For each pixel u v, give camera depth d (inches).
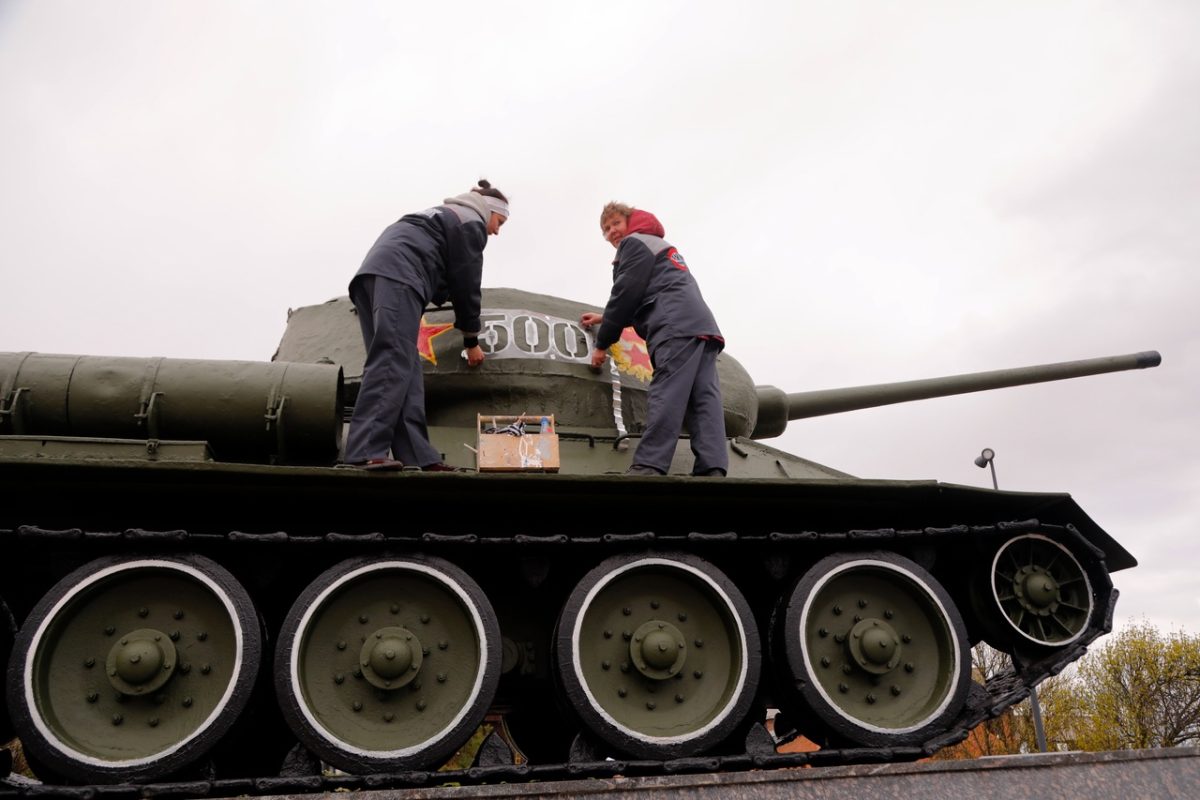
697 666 289.1
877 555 303.7
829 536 298.7
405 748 256.4
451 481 269.0
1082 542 312.8
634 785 237.3
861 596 306.3
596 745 275.1
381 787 250.5
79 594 250.1
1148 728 1539.1
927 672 301.1
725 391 409.7
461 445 341.7
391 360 307.6
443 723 263.6
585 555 297.4
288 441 302.5
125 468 249.4
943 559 339.6
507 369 365.4
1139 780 256.8
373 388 303.4
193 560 257.8
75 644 252.7
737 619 286.5
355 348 380.2
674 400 333.1
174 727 249.9
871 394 496.4
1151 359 513.0
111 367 296.5
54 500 264.4
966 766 254.2
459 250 338.0
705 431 337.7
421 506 286.0
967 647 298.0
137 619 258.5
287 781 240.8
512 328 376.5
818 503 302.8
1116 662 1589.6
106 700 250.2
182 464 251.6
